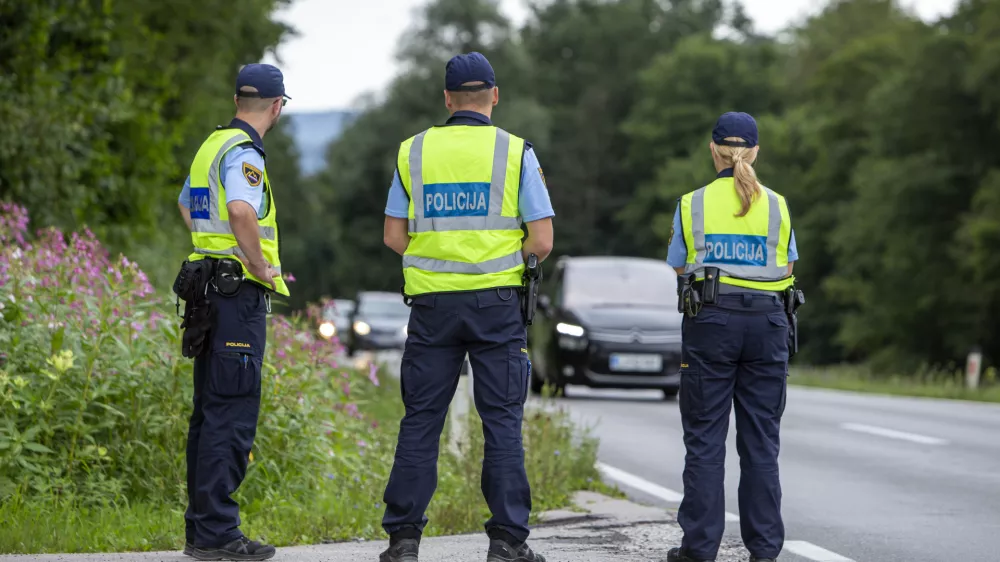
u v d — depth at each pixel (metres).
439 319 14.43
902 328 128.50
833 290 136.75
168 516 18.42
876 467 28.42
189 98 57.56
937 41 124.94
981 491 24.84
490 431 14.46
